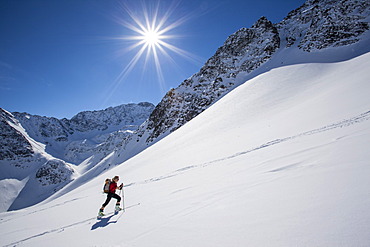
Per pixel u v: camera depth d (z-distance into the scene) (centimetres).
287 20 10862
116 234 422
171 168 1919
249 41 9731
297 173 436
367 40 5016
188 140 3269
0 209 10394
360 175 304
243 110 3238
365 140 505
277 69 5066
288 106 2408
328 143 644
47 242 501
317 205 259
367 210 211
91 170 12069
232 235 259
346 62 3700
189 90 11512
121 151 12012
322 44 5888
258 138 1614
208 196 498
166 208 518
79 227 571
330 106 1575
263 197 356
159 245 302
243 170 712
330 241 181
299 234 211
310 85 2986
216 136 2591
